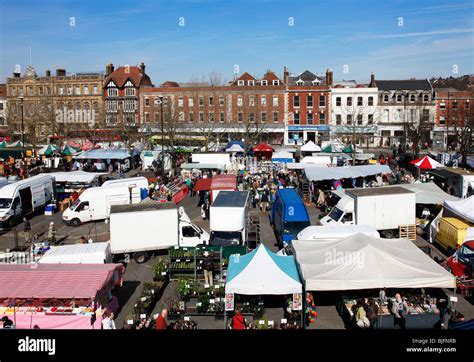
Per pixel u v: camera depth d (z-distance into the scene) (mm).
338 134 65938
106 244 18484
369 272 14648
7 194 28469
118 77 74500
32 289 13656
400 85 73188
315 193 34688
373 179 37844
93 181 36406
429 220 26219
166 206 22047
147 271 20422
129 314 15203
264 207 31875
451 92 69688
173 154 50906
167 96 72438
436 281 14531
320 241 17734
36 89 76438
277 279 14438
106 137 62969
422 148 66562
